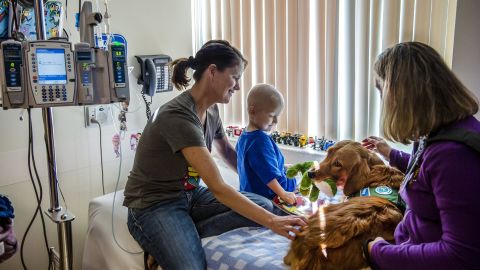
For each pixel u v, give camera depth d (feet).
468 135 2.81
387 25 6.09
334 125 6.93
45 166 6.24
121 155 7.26
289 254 4.00
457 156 2.75
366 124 6.60
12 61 4.13
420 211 3.12
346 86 6.70
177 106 4.59
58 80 4.37
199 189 5.54
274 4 7.21
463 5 5.09
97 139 6.88
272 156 5.53
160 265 4.46
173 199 4.94
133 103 7.38
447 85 3.06
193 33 8.57
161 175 4.80
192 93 4.87
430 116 3.00
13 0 4.73
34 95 4.24
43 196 6.28
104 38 5.59
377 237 3.51
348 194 4.59
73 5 6.26
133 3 7.15
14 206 5.98
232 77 4.75
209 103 4.98
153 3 7.50
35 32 5.00
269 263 4.12
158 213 4.71
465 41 5.14
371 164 4.64
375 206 3.92
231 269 4.26
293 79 7.25
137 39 7.32
